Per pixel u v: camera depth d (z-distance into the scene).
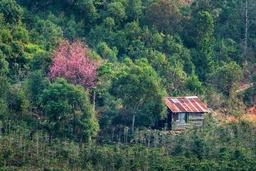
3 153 154.88
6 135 163.88
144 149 165.88
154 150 166.25
